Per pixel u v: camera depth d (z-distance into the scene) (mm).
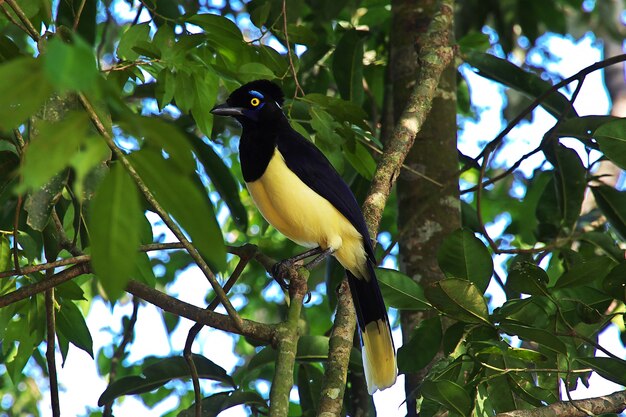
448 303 7016
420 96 9336
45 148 3434
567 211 10703
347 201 9211
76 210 7590
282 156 9156
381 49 14734
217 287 7059
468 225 12766
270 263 8711
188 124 12617
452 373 7344
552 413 6988
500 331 7215
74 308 9250
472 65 11477
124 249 3652
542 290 7414
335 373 7164
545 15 16891
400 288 7891
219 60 9383
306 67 12891
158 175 3748
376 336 8930
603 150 8172
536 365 7883
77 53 3246
